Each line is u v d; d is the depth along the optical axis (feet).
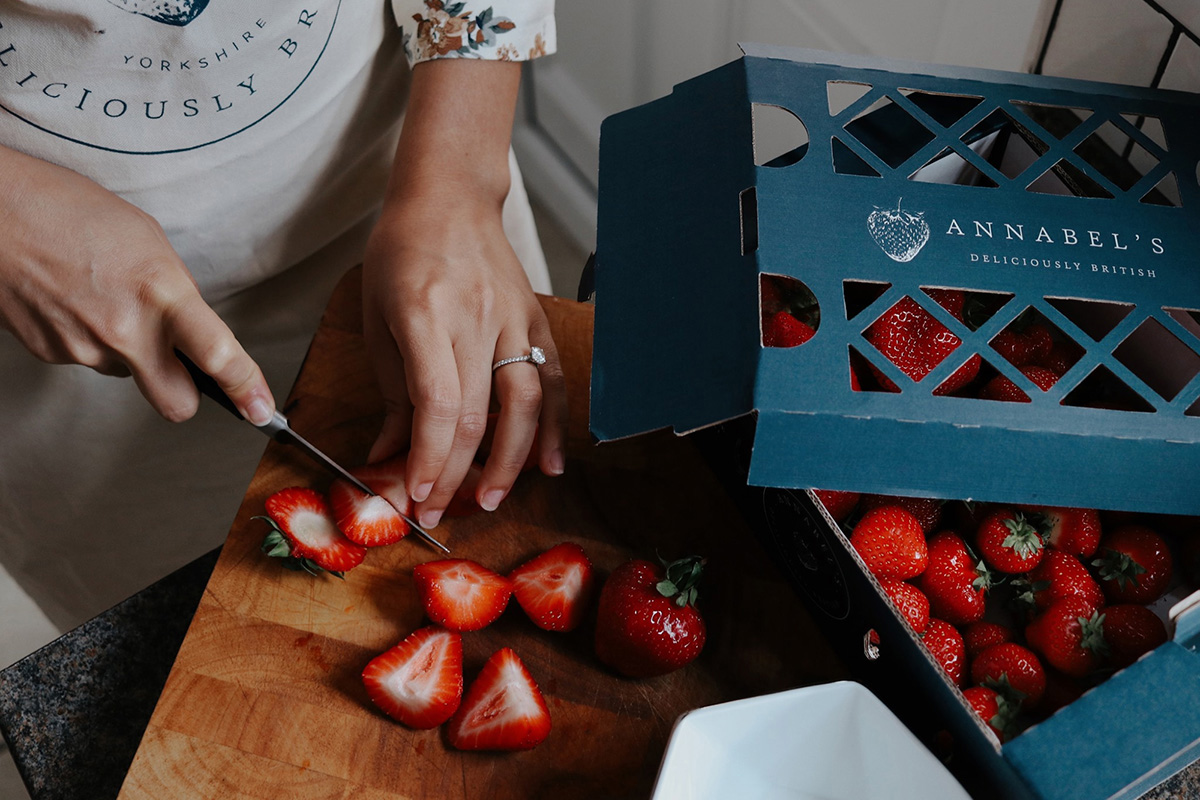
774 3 4.27
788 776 2.19
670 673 2.58
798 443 1.94
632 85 5.68
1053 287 2.07
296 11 2.67
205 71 2.62
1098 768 1.90
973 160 2.26
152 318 2.46
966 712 2.00
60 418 3.49
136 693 2.77
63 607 4.43
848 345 1.97
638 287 2.16
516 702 2.44
